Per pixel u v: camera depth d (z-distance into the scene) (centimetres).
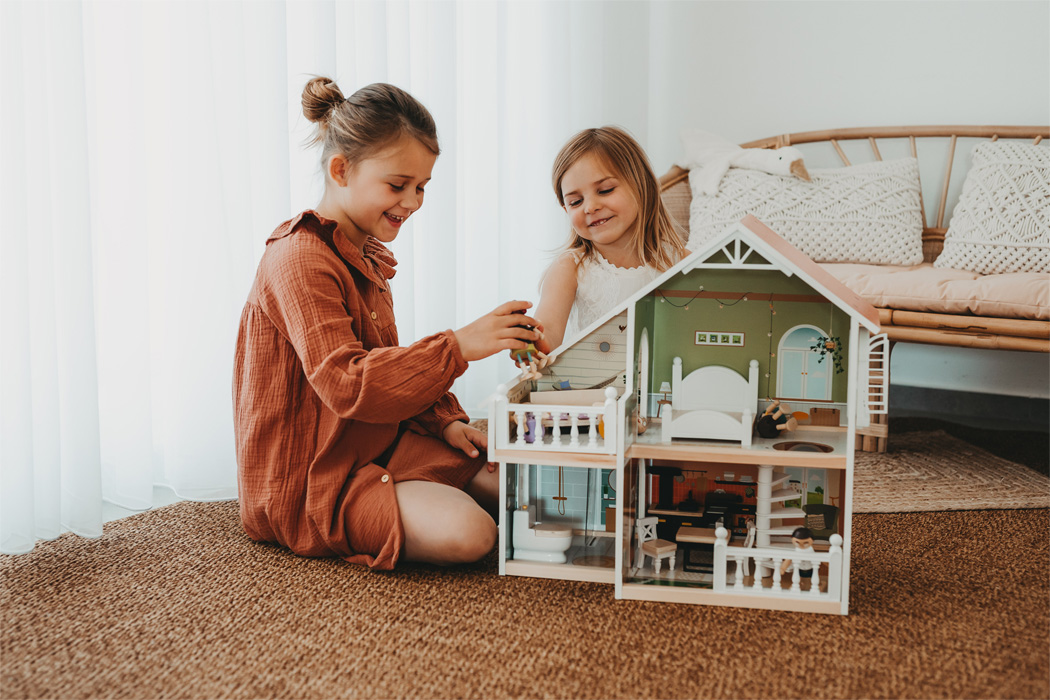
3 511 120
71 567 115
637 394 118
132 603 103
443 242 210
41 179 123
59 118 125
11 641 93
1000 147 224
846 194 233
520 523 114
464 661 88
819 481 119
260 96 158
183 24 148
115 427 146
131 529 132
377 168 113
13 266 119
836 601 99
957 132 243
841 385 116
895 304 195
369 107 113
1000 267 212
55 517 126
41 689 83
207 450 151
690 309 119
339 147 115
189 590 107
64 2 123
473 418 233
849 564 102
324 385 106
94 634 95
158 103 152
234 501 149
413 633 94
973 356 245
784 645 91
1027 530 132
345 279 116
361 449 119
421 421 131
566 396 118
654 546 112
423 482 119
